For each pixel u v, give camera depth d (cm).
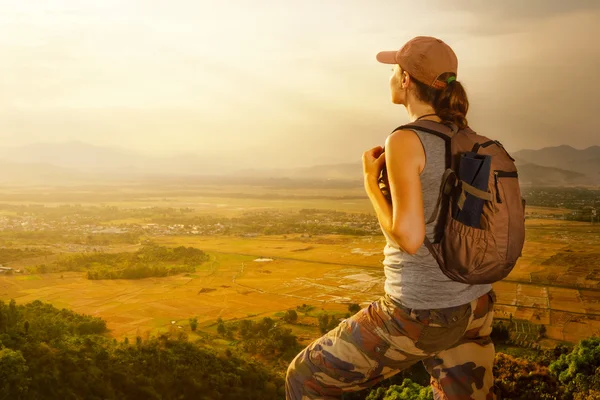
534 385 1137
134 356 4088
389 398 1570
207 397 3550
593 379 1253
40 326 4619
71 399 3042
